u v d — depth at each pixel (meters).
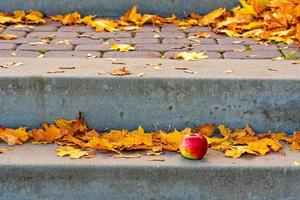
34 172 3.74
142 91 4.18
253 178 3.72
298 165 3.72
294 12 5.57
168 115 4.21
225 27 5.70
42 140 4.07
